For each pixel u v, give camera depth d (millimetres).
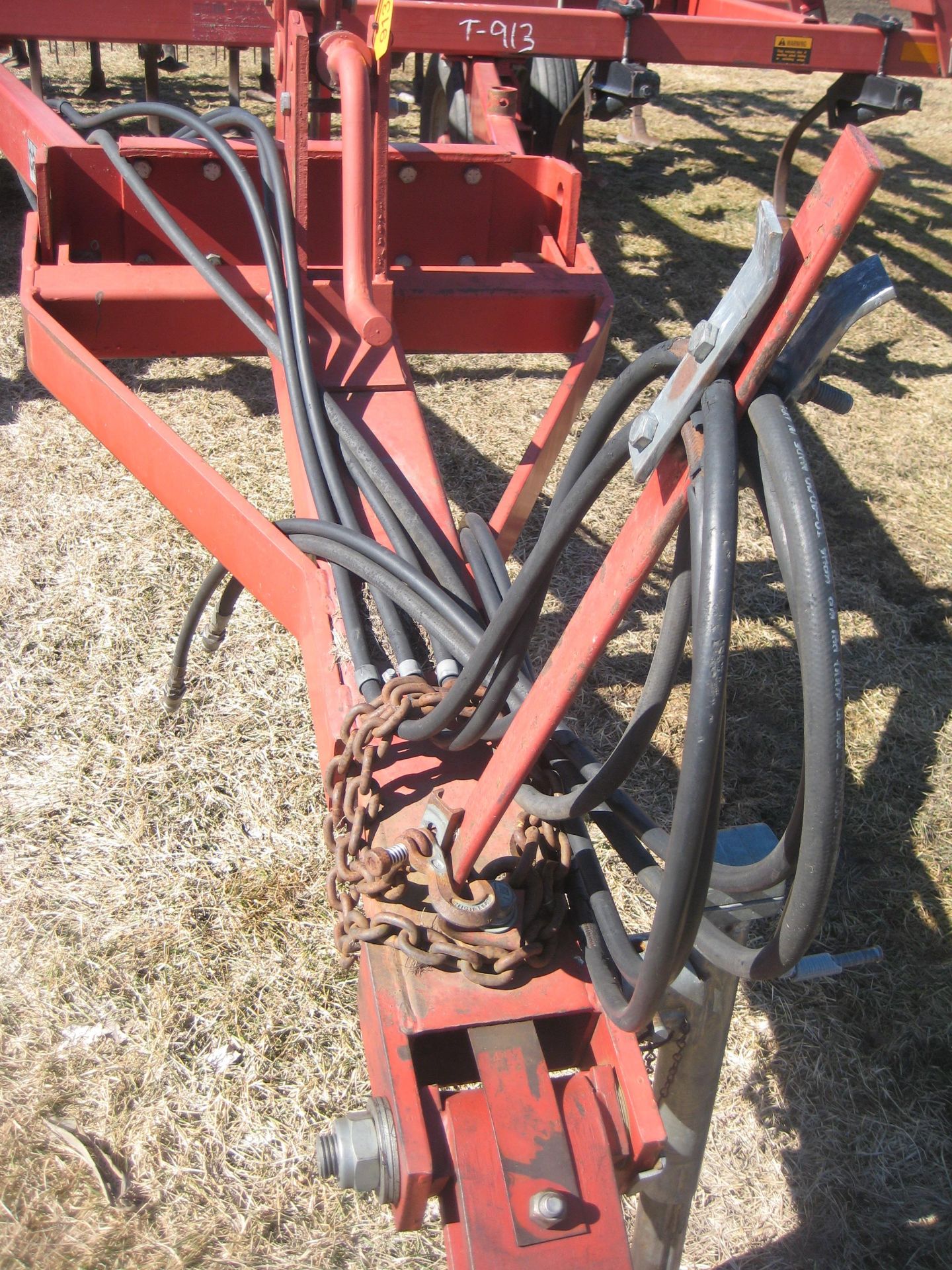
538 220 3125
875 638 3652
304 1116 2293
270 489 3879
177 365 4578
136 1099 2279
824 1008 2625
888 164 7488
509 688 1360
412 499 2053
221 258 2926
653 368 1094
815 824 913
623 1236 1200
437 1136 1263
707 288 5500
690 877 983
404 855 1370
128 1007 2432
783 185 5332
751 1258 2189
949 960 2738
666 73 9219
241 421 4238
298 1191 2178
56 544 3578
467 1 4523
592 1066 1395
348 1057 2398
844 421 4707
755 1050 2533
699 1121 1705
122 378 4445
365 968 1362
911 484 4371
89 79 7547
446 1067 1479
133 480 3889
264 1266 2053
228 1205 2139
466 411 4465
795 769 3195
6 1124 2205
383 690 1555
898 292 5801
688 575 1120
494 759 1310
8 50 4922
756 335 931
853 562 3957
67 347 2277
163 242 2877
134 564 3533
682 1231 1879
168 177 2809
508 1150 1225
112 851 2742
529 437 4324
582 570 3771
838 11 5371
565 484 1257
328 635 1729
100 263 2799
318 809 2891
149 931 2582
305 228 2529
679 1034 1605
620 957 1299
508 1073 1274
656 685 1217
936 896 2875
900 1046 2561
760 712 3354
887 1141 2391
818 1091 2467
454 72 4902
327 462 1995
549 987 1358
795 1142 2379
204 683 3184
